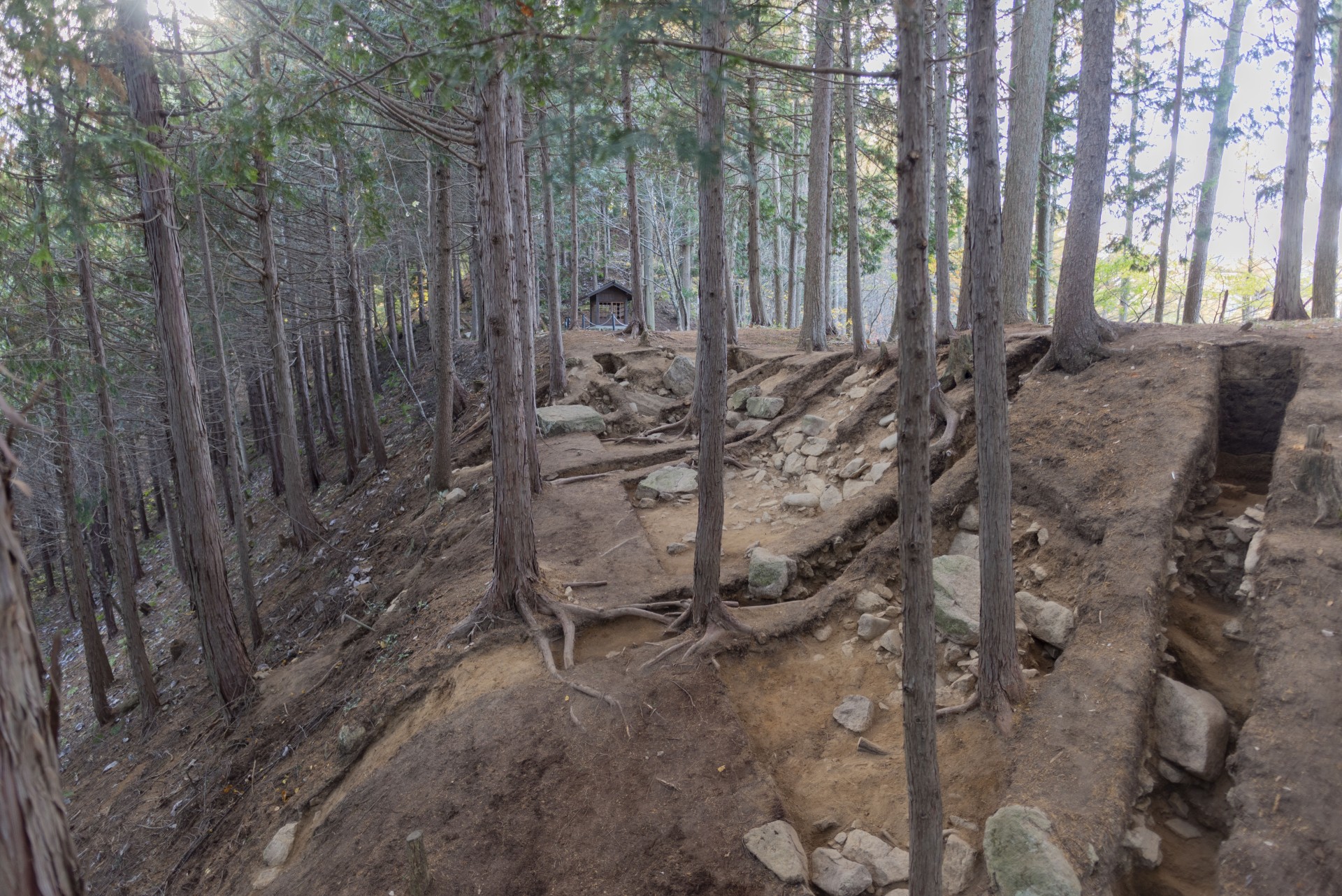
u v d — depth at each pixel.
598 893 5.20
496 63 5.67
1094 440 8.06
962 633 6.82
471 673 7.84
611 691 6.98
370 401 19.95
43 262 8.53
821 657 7.48
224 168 7.25
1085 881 4.37
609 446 15.14
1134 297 27.78
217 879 7.45
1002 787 5.25
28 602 1.83
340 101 7.03
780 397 14.58
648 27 3.65
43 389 2.27
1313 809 4.36
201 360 24.28
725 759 6.11
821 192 16.25
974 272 5.51
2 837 1.68
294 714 9.58
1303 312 12.01
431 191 19.78
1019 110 13.07
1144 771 5.18
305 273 21.17
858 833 5.29
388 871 5.73
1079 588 6.73
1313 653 5.16
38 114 7.91
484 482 14.29
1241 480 7.79
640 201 34.34
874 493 9.60
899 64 3.39
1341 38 12.30
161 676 16.08
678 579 9.26
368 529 16.22
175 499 23.72
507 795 6.14
